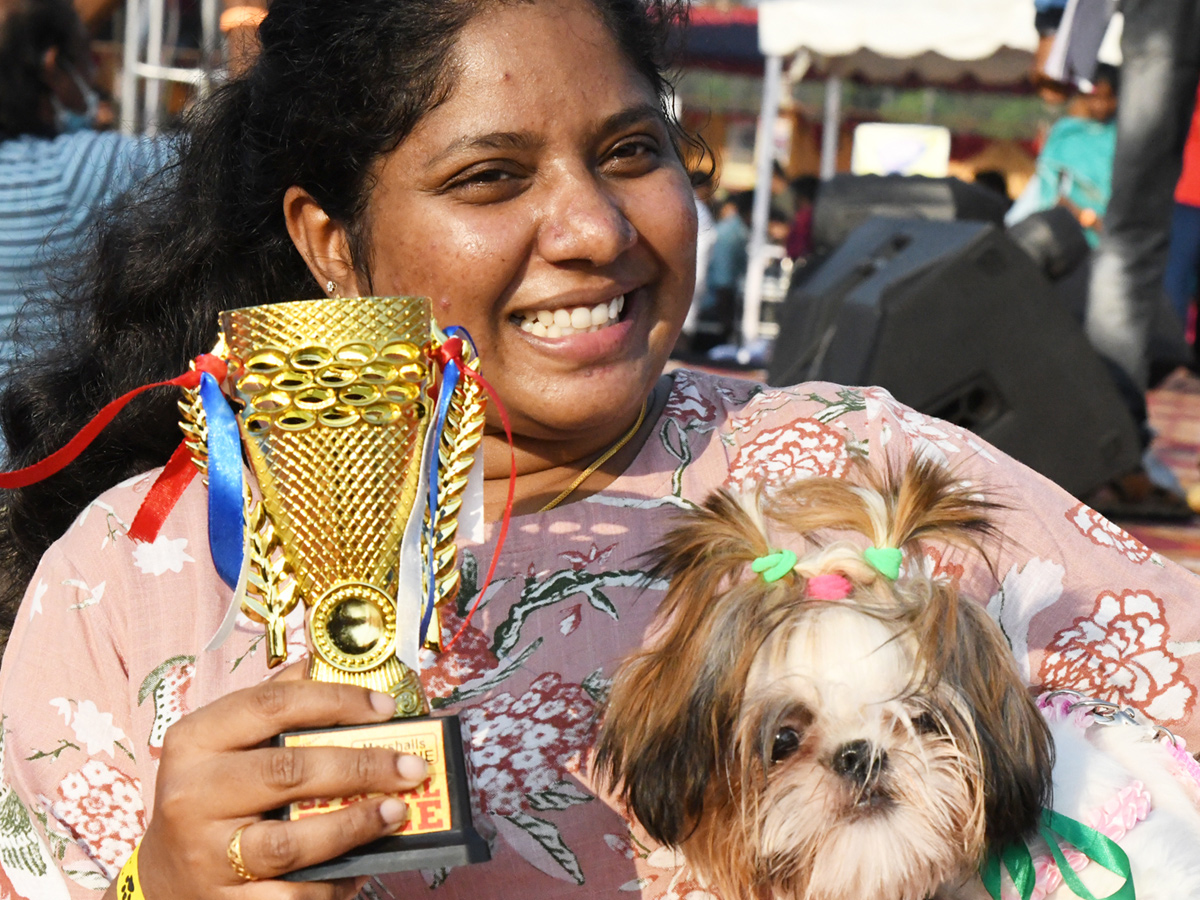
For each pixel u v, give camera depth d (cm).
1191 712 203
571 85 175
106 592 186
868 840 165
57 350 242
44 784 180
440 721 140
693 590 179
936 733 171
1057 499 209
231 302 226
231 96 224
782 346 680
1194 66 601
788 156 1648
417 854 134
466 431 149
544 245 175
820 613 172
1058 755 185
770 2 1143
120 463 233
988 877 176
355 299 145
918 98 1758
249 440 147
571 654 181
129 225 236
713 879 179
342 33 183
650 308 188
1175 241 899
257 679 179
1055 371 541
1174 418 980
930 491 182
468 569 184
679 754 171
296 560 148
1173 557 561
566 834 176
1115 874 173
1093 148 882
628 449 199
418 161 177
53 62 396
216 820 132
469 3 176
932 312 534
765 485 196
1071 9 732
